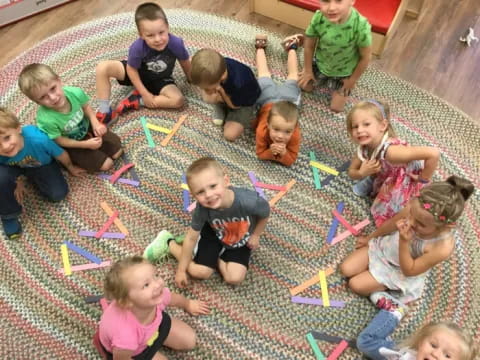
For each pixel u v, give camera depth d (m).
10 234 1.74
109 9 2.50
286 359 1.50
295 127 1.79
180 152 1.97
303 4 2.22
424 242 1.39
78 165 1.91
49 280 1.66
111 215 1.80
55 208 1.83
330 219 1.78
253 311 1.59
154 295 1.20
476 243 1.71
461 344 1.18
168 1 2.52
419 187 1.65
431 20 2.37
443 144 1.95
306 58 2.02
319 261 1.69
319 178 1.88
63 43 2.33
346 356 1.49
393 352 1.37
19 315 1.58
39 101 1.62
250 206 1.43
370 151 1.65
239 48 2.29
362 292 1.59
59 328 1.55
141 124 2.05
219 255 1.63
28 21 2.46
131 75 2.00
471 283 1.62
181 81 2.19
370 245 1.61
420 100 2.09
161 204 1.83
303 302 1.60
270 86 2.04
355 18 1.79
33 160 1.70
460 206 1.25
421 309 1.58
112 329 1.23
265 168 1.92
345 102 2.08
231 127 1.97
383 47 2.18
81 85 2.17
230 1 2.50
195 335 1.52
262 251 1.72
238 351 1.52
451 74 2.18
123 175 1.92
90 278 1.66
